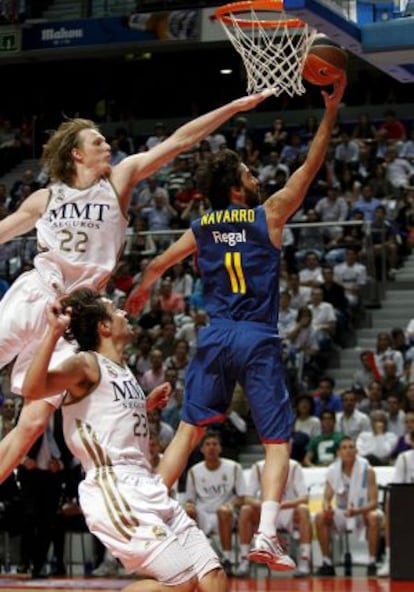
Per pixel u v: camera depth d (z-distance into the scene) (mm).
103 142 6738
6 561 14328
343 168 20844
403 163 20641
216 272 6875
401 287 18266
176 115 28203
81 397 5988
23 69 28891
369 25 7875
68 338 6227
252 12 7422
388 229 18766
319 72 6898
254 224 6781
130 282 18312
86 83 28688
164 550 5801
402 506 12141
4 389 16547
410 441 13500
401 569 12125
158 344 17281
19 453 6523
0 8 26281
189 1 24703
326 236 18406
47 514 13141
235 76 27703
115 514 5848
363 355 16266
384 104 25266
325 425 14336
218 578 6090
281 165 21516
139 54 27406
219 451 13625
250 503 13352
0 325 6695
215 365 6809
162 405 6676
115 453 5949
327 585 11688
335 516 13297
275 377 6707
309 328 16844
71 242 6637
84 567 14375
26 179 23875
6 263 19234
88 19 25672
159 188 21234
